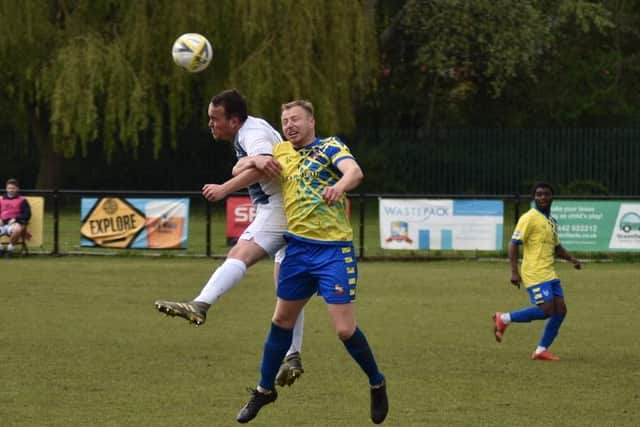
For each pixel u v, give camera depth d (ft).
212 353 104.58
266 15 267.39
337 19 278.46
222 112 70.64
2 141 330.75
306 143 67.36
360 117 381.40
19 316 126.52
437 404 83.51
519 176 321.11
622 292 153.48
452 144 324.80
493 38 329.72
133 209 192.24
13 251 195.93
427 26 331.98
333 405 83.20
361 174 63.72
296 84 269.85
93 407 81.41
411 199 188.03
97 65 261.85
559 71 378.32
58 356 102.12
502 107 379.14
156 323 122.62
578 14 334.44
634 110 380.37
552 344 112.68
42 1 266.36
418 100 368.89
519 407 82.84
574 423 77.61
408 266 184.96
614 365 100.94
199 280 161.79
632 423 77.87
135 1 269.85
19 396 84.84
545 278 105.19
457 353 106.01
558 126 380.17
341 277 65.87
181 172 335.88
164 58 274.57
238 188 65.77
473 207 186.80
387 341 112.16
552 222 106.73
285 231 69.77
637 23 377.91
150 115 291.38
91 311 131.03
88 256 194.39
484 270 179.01
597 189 316.19
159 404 82.69
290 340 69.31
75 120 263.08
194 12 268.41
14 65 273.33
